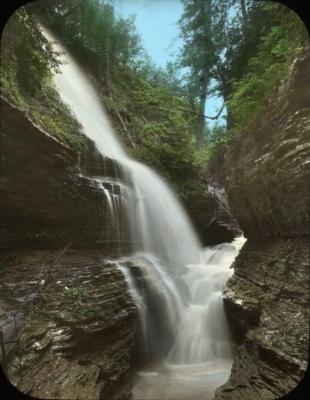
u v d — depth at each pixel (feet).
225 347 28.07
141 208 39.81
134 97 63.05
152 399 21.27
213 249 51.83
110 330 23.08
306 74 19.54
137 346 26.55
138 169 45.60
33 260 24.02
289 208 21.72
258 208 27.40
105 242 31.45
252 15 41.68
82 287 23.81
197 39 48.49
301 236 21.21
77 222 28.43
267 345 18.31
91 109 48.44
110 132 49.73
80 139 34.83
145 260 34.35
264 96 27.76
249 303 23.95
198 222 53.47
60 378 17.10
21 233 24.04
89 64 54.44
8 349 17.06
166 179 51.26
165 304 30.07
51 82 38.19
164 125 59.06
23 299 20.43
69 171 27.40
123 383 22.13
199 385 22.99
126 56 62.64
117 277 27.30
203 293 34.60
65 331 20.07
